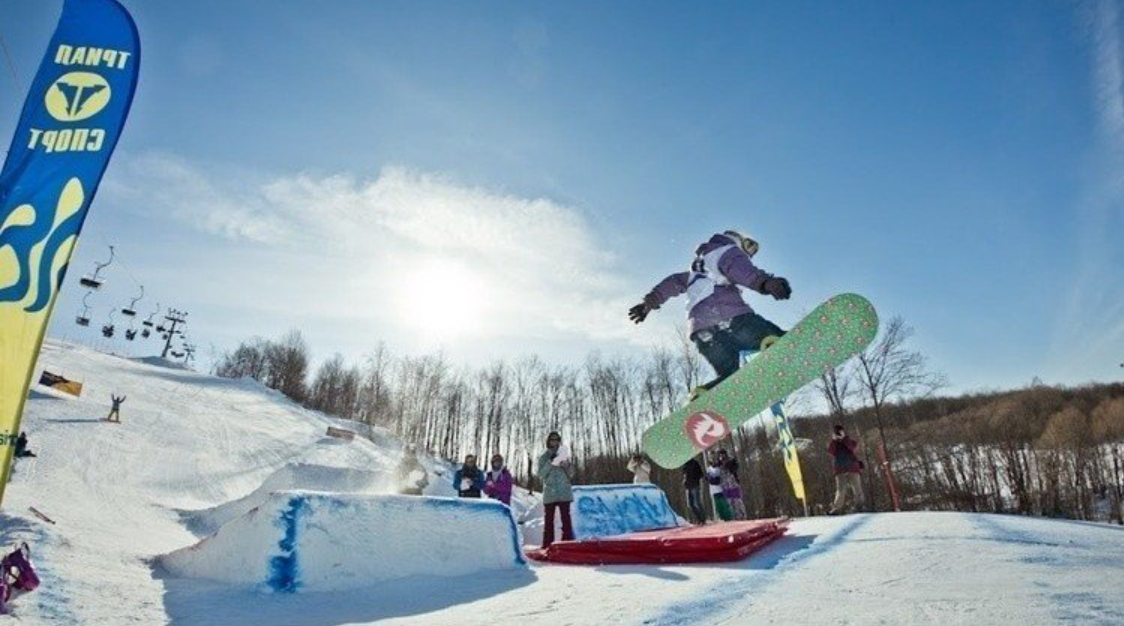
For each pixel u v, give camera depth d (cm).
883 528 639
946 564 386
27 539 515
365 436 3909
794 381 441
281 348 6084
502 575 529
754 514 2927
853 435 3047
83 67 402
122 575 488
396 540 515
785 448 1270
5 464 326
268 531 468
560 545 616
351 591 449
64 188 377
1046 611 250
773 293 391
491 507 608
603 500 970
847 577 371
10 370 340
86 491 1073
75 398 2314
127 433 1973
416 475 1241
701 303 430
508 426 4928
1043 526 584
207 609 392
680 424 500
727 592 355
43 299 355
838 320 406
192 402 3038
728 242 430
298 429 3147
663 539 555
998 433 3647
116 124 393
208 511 1105
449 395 5241
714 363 447
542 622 313
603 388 4488
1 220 365
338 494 509
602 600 368
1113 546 437
